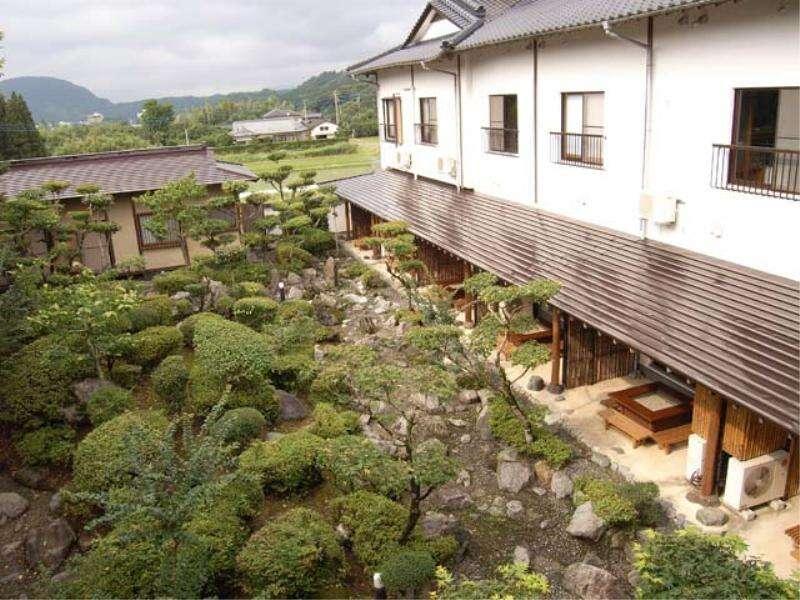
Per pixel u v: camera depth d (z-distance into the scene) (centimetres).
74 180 2052
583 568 777
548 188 1515
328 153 6250
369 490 909
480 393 1244
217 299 1614
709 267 1023
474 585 603
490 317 1049
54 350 1070
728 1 868
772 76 891
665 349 844
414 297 1556
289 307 1606
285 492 935
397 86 2348
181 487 674
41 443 1003
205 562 725
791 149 898
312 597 752
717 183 1017
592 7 1270
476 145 1845
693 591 532
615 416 1074
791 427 651
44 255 1862
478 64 1755
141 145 7038
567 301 1059
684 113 1059
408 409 1191
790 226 902
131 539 674
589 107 1341
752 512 845
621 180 1245
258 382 1138
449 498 951
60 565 834
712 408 842
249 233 2117
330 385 1047
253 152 6462
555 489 963
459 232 1595
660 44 1084
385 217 1967
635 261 1130
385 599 701
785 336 793
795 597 527
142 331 1315
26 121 4844
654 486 896
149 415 1007
